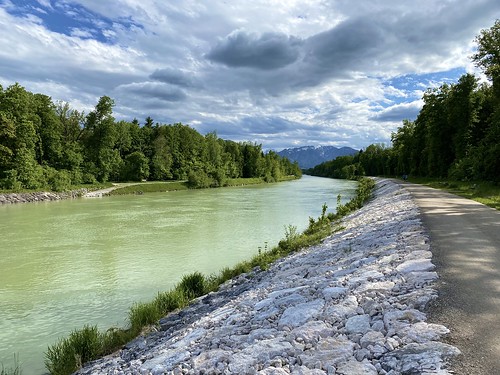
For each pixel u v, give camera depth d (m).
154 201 52.09
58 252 21.31
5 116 58.69
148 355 7.80
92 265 18.64
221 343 6.79
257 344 5.91
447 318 5.41
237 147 132.75
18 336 11.17
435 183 47.47
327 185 102.94
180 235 26.03
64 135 82.44
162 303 12.12
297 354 5.25
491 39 44.84
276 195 63.16
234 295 12.12
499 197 23.97
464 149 55.50
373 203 32.97
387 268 8.41
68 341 9.75
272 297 9.03
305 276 11.10
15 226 30.09
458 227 12.88
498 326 5.11
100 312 12.88
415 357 4.44
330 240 17.16
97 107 81.25
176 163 104.88
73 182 69.50
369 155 157.38
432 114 63.16
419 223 13.89
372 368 4.46
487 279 7.06
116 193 66.06
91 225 30.45
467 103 55.28
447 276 7.28
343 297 7.17
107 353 9.45
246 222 31.67
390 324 5.47
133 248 22.17
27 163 57.97
